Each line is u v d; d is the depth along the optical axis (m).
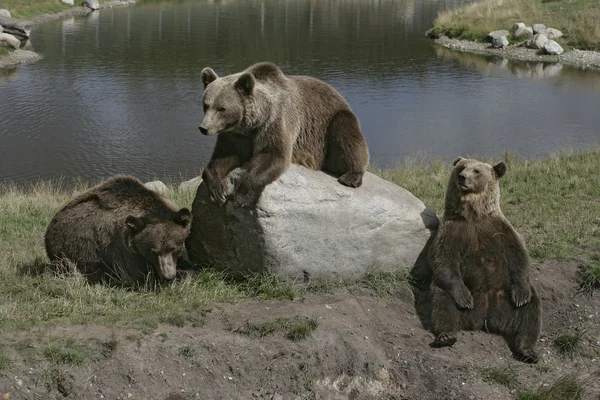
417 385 7.45
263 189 7.75
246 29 44.28
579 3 44.34
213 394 6.86
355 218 8.27
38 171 19.41
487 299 8.16
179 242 7.71
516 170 13.59
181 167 20.08
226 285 8.19
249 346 7.17
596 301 8.67
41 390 6.43
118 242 7.95
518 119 25.27
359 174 8.31
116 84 29.28
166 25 44.47
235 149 7.93
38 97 26.94
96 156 20.89
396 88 29.94
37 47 35.75
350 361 7.43
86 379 6.55
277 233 7.88
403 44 40.72
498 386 7.50
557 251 9.41
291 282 8.16
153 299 7.70
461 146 21.84
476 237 8.20
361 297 8.29
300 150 8.24
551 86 30.80
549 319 8.55
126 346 6.84
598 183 12.37
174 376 6.81
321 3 60.56
